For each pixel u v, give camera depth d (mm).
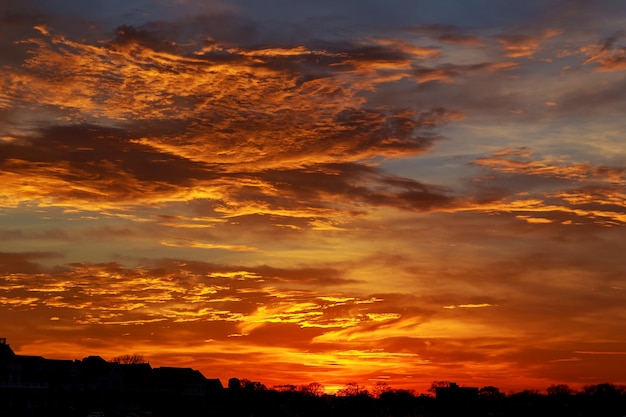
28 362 192625
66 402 197000
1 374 182375
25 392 187000
